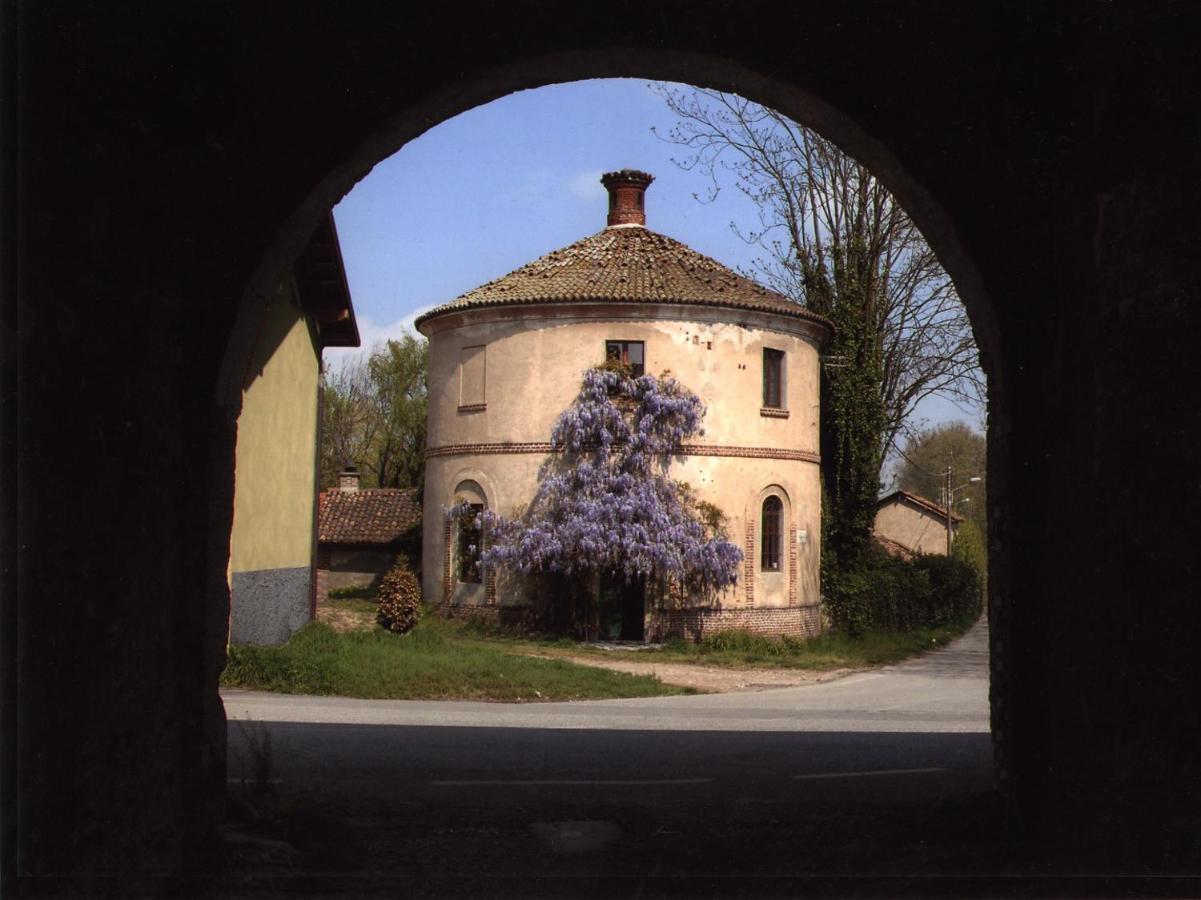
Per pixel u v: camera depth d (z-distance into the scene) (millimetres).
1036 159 6645
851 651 27062
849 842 6848
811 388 29516
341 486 46344
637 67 7273
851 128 6973
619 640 26844
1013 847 6449
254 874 5902
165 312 5789
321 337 21781
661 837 7094
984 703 16875
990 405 7254
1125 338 5441
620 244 30281
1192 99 5016
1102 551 5660
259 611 17609
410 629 23062
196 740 6137
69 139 4684
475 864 6430
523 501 27250
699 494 27016
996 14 6668
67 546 4645
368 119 6656
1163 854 5078
